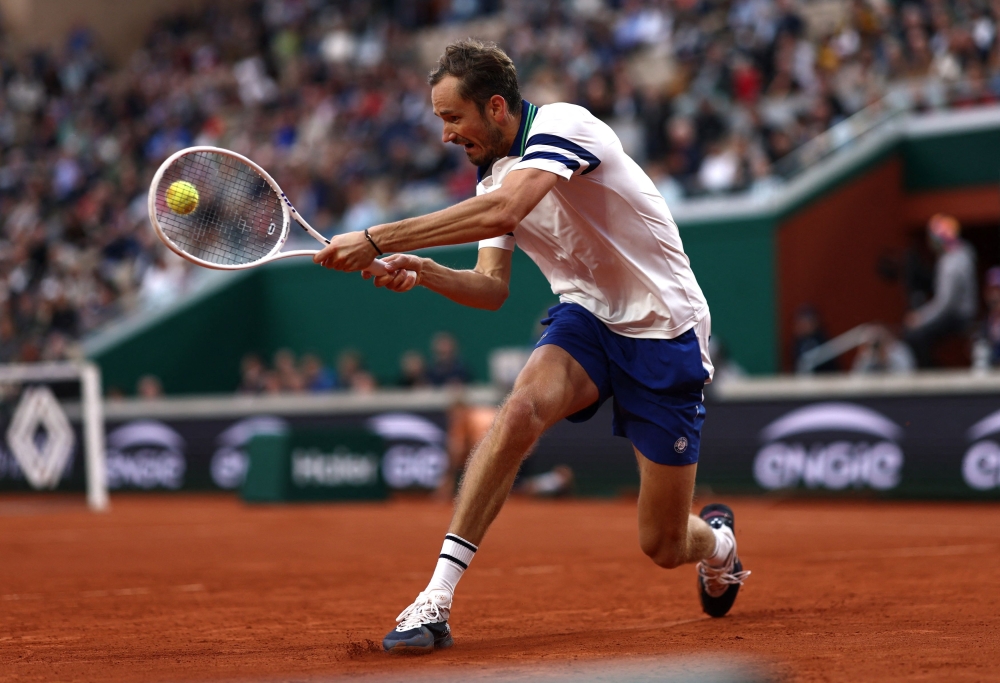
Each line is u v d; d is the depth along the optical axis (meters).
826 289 66.44
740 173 67.69
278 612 19.44
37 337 80.31
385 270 15.40
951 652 13.32
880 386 49.69
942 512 43.84
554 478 55.31
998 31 68.62
